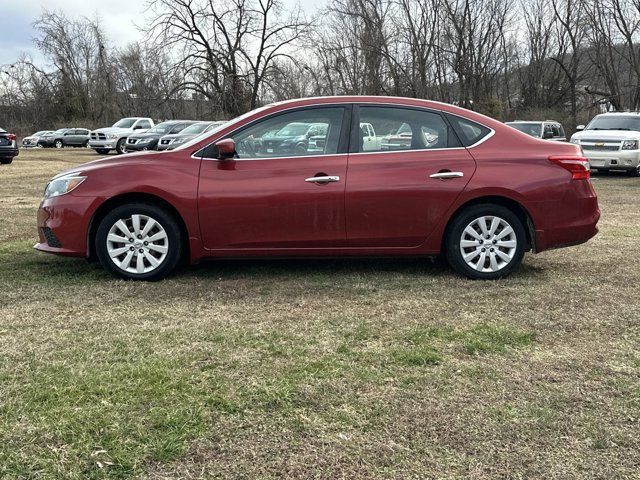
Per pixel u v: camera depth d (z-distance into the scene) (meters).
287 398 2.83
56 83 56.28
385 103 4.94
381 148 4.88
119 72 52.34
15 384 2.93
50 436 2.46
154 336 3.62
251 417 2.65
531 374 3.12
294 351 3.41
